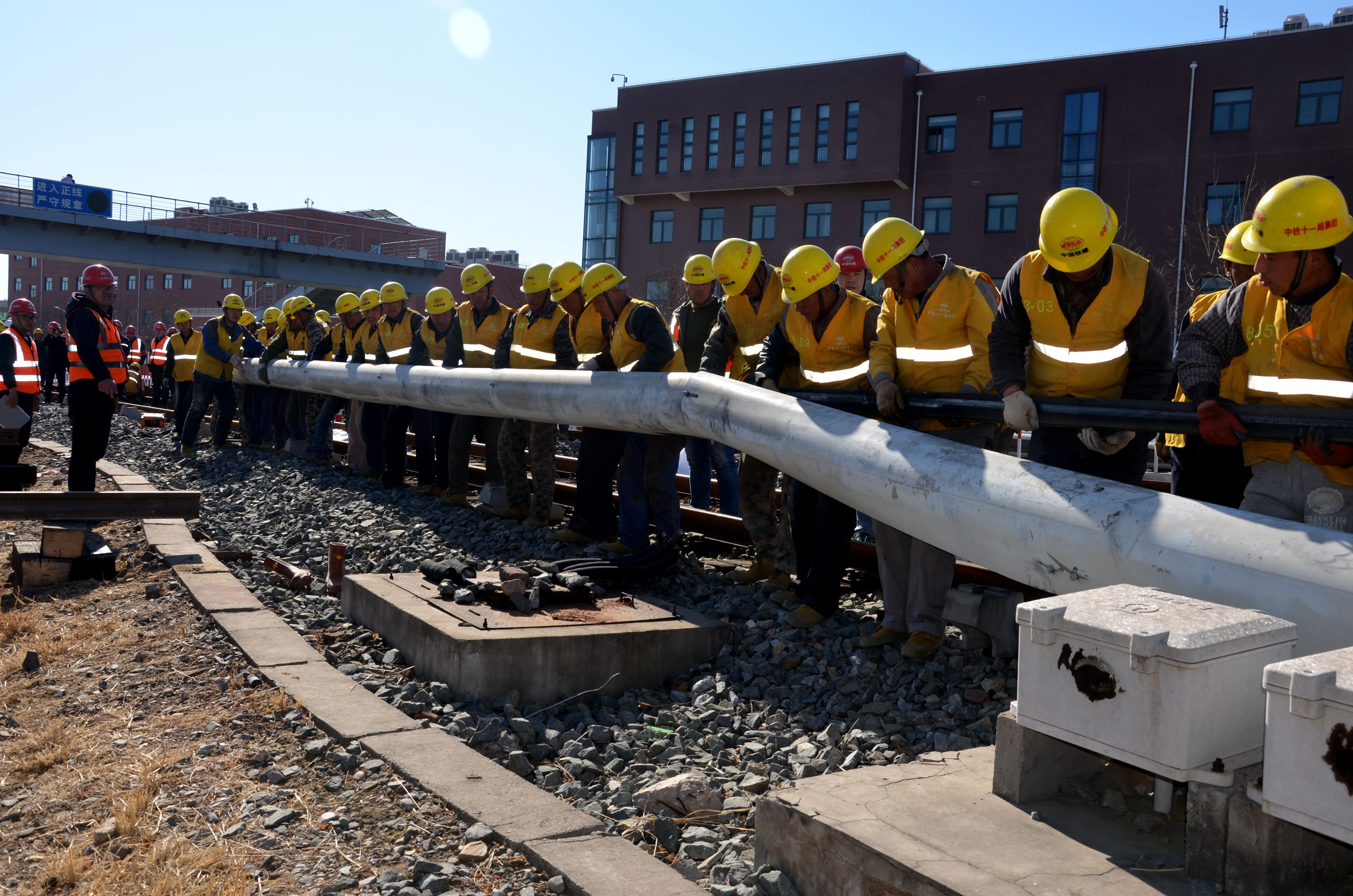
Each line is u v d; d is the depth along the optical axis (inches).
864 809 110.2
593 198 1752.0
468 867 119.5
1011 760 111.3
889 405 189.3
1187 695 92.3
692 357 282.8
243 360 556.1
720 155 1558.8
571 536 293.4
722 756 161.3
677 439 262.5
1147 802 112.0
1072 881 94.6
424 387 365.4
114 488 436.1
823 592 212.8
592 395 273.3
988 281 190.5
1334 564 122.8
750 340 250.8
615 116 1722.4
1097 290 159.0
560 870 115.6
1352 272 1182.3
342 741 156.2
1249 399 150.3
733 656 206.2
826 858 108.1
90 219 1389.0
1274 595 127.1
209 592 245.1
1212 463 170.7
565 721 183.2
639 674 197.5
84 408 334.0
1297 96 1219.9
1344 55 1191.6
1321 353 139.2
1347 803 82.0
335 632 223.6
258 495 426.9
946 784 116.6
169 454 559.8
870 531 302.8
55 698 183.8
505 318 367.2
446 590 216.2
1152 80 1291.8
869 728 166.1
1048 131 1354.6
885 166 1429.6
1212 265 1191.6
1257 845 90.1
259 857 123.1
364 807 135.5
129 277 3189.0
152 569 279.0
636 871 115.8
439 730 159.6
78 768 151.5
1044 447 175.8
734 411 226.8
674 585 249.9
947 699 173.2
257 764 151.4
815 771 152.6
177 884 115.7
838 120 1465.3
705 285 271.0
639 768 159.8
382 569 292.7
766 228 1565.0
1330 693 82.9
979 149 1402.6
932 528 177.6
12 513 287.3
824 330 210.7
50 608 244.2
